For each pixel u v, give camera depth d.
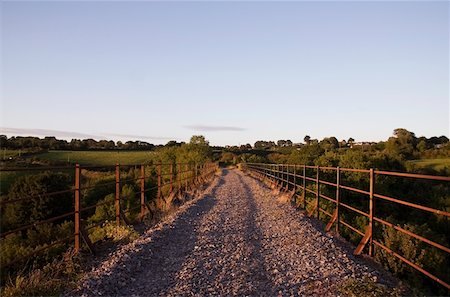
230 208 17.52
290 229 11.75
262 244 10.00
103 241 10.02
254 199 21.64
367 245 9.20
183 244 9.98
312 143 59.78
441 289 8.12
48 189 21.38
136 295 6.29
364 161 29.62
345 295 6.05
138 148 100.81
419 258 8.32
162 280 7.04
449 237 16.61
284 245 9.80
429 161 39.97
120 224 11.38
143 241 9.51
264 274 7.35
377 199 21.44
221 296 6.21
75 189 8.53
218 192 26.45
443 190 23.55
